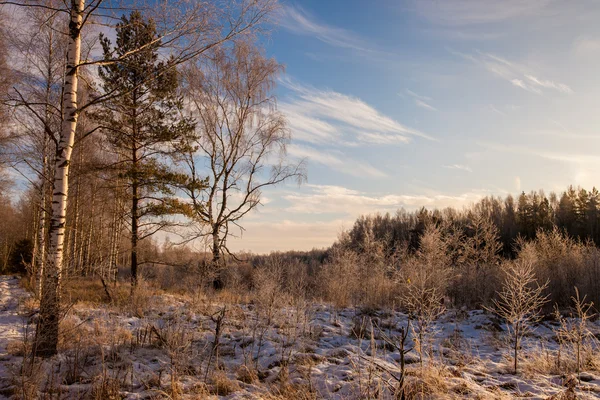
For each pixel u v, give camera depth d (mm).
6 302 11805
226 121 18406
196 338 7887
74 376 5668
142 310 10680
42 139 13516
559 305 12039
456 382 5141
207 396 5105
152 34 7184
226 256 18750
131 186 15180
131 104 13164
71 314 9094
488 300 13000
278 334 8508
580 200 52812
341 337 8820
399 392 4434
